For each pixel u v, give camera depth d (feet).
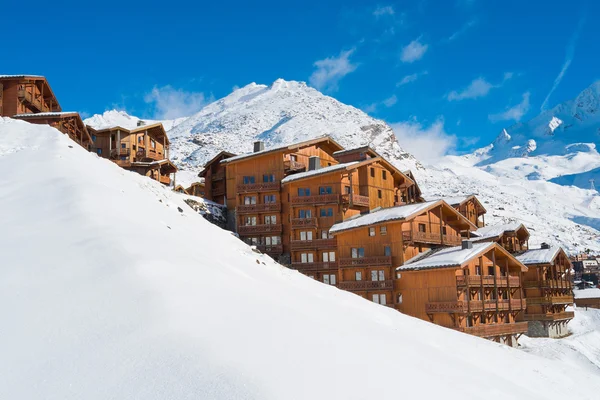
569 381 84.38
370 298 171.12
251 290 60.95
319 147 238.27
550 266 223.71
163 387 34.53
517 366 82.02
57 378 35.78
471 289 161.27
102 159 147.64
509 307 170.50
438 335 87.66
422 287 159.63
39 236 62.59
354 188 202.90
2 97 200.34
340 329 56.34
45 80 216.33
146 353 38.14
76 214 70.59
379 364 45.32
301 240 197.98
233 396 33.58
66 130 200.95
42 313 44.37
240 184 222.48
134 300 46.24
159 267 54.95
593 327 260.01
